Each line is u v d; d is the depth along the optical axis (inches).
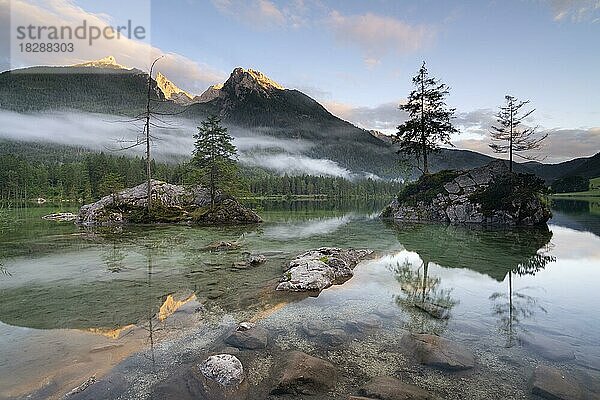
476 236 1073.5
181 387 241.3
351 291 495.8
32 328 355.6
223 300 450.0
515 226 1342.3
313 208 3129.9
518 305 434.0
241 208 1540.4
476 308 423.8
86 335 338.0
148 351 302.4
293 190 6658.5
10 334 339.9
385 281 552.1
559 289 504.4
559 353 300.0
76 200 3796.8
